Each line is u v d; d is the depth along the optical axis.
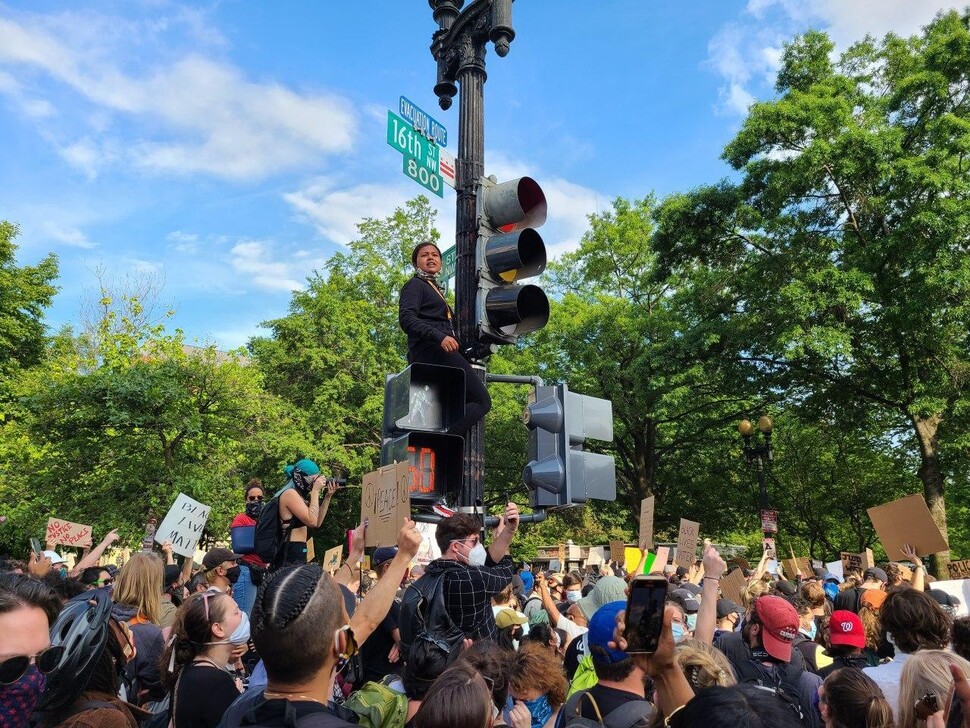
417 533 2.70
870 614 5.42
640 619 1.87
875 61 24.41
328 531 32.03
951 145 19.38
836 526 32.66
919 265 18.77
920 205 19.47
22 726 2.04
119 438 16.78
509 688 3.35
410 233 32.84
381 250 32.78
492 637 3.71
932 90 20.73
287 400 29.55
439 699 2.41
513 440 29.52
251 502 6.48
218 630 3.16
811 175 20.97
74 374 17.41
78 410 16.34
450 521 3.79
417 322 4.45
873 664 5.02
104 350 20.58
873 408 23.22
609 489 4.68
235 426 18.88
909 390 21.12
